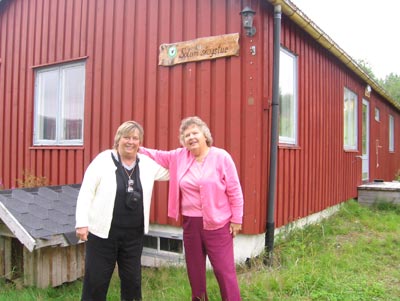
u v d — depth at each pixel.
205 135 3.38
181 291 4.03
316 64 7.06
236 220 3.36
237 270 4.86
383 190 9.02
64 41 6.86
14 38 7.71
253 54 4.85
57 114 7.01
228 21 5.04
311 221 6.84
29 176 7.06
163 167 3.62
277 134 5.12
